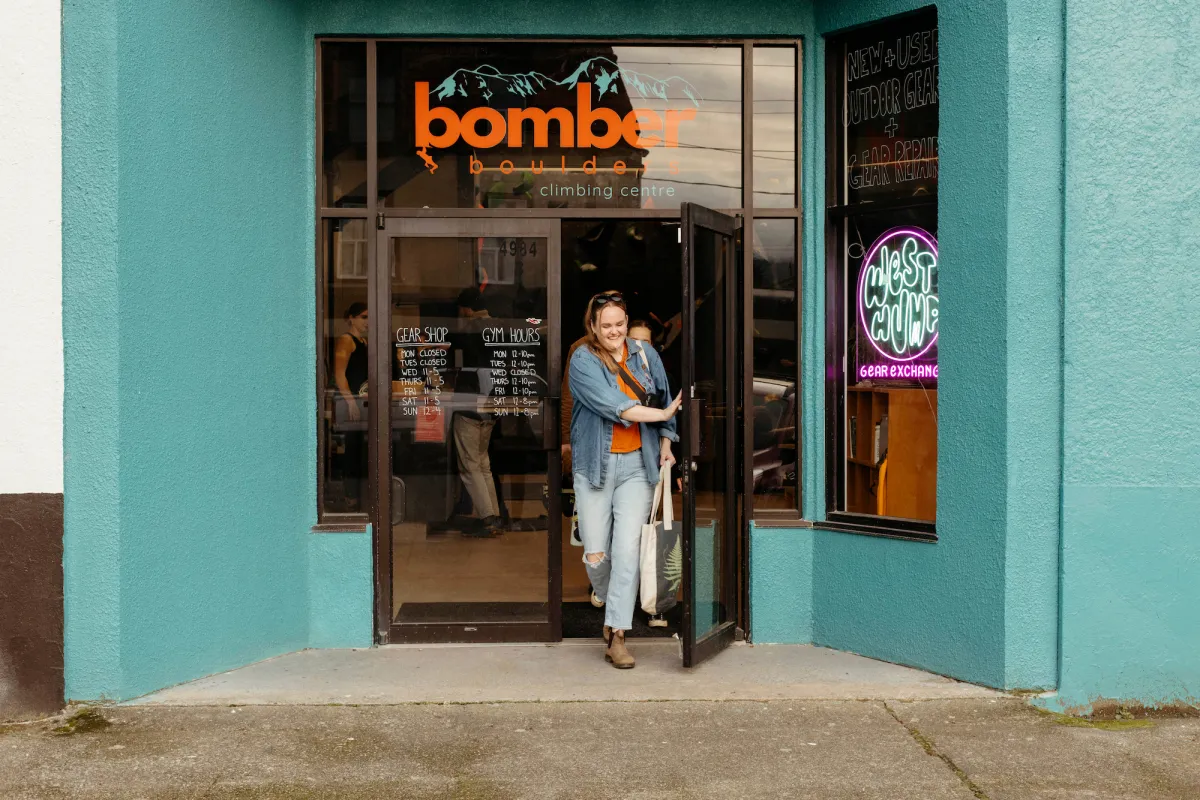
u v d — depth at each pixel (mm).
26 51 4535
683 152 5863
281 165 5578
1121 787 4031
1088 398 4781
